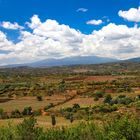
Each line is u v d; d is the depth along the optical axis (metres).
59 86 196.62
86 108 110.44
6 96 170.25
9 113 116.44
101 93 152.62
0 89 195.50
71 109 113.56
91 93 159.75
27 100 155.50
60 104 137.88
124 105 105.44
